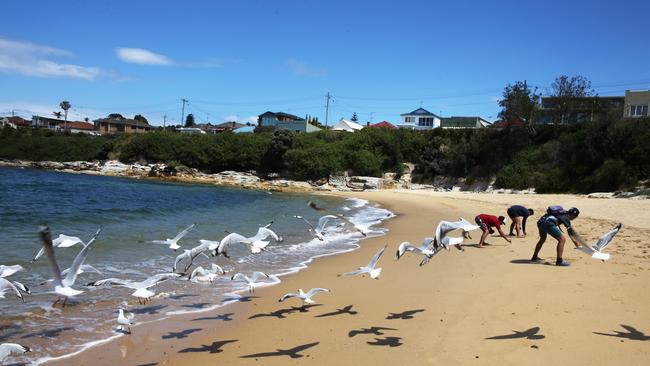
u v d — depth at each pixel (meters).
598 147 51.69
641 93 64.81
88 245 7.27
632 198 41.25
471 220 28.19
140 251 15.77
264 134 87.38
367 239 20.84
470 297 10.87
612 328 8.54
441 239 8.06
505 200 43.06
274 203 41.34
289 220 27.14
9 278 11.74
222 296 11.40
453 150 67.88
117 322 9.38
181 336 8.76
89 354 7.84
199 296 11.37
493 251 16.56
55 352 7.85
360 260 15.84
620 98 74.94
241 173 81.50
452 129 73.88
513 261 14.77
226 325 9.38
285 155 77.69
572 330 8.48
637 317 9.09
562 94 64.88
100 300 10.67
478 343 8.09
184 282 12.50
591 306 9.80
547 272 13.01
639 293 10.67
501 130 66.50
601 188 48.81
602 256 7.67
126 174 84.31
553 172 55.22
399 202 44.47
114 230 20.42
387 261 15.51
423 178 71.19
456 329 8.82
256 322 9.56
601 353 7.48
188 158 86.25
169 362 7.61
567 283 11.69
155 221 24.20
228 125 158.25
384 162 75.00
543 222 14.13
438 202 42.34
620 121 51.38
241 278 12.95
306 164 74.25
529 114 64.06
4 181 52.09
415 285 12.18
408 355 7.73
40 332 8.66
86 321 9.34
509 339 8.19
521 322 9.00
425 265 14.60
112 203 34.16
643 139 48.41
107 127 141.50
